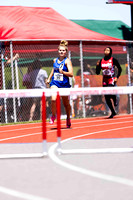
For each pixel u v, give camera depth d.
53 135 19.73
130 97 33.59
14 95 17.62
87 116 31.66
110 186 8.91
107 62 27.94
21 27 30.97
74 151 13.80
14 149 15.17
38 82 29.98
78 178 9.85
